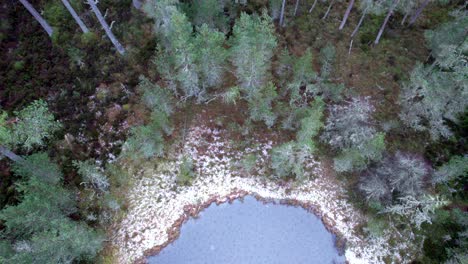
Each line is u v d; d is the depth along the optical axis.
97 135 22.31
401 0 24.48
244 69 20.70
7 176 20.48
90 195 20.62
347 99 24.30
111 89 23.70
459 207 21.36
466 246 19.38
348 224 21.02
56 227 16.48
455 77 19.62
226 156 22.47
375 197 20.58
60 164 21.25
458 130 23.80
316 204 21.64
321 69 24.56
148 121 22.84
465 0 28.23
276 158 20.83
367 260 20.08
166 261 20.00
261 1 27.75
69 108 22.95
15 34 25.42
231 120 23.33
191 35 21.11
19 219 15.62
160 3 18.36
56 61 24.45
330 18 27.75
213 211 21.44
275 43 20.30
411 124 23.14
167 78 22.77
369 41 26.67
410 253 20.14
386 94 24.66
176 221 20.84
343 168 20.89
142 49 25.02
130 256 19.66
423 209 18.78
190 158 22.25
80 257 18.09
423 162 22.53
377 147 19.47
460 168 19.52
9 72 23.70
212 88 24.25
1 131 16.61
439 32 21.75
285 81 24.28
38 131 18.17
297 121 22.44
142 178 21.53
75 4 25.95
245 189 21.92
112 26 25.73
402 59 26.05
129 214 20.53
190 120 23.25
